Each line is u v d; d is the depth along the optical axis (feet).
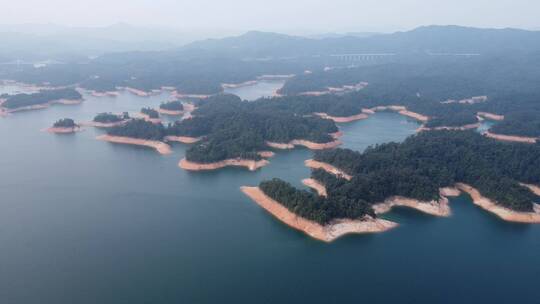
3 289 453.99
